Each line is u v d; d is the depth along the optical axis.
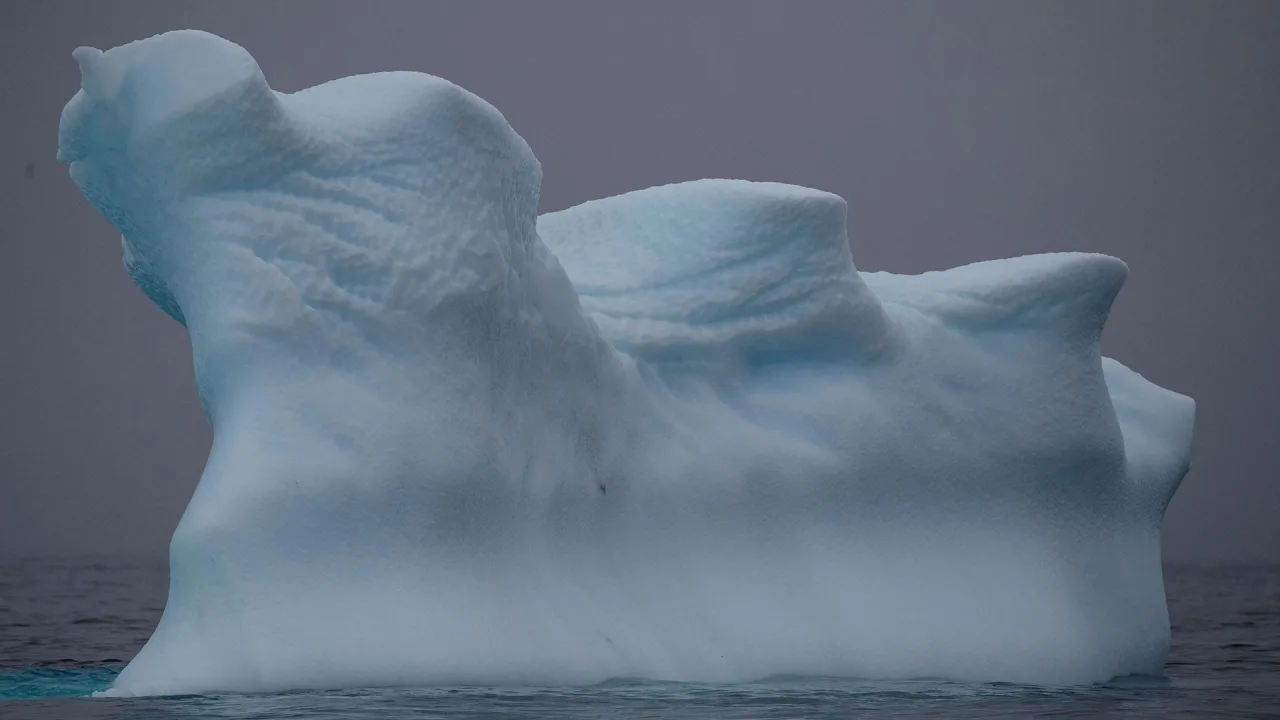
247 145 27.09
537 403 30.41
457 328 28.25
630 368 32.66
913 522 34.72
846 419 34.22
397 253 27.80
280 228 27.19
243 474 25.91
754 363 35.03
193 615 25.25
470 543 28.02
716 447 33.03
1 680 33.09
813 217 33.97
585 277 35.06
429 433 27.44
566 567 30.14
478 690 26.09
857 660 32.19
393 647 25.97
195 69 27.11
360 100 28.95
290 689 24.92
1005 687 32.16
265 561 25.53
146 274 31.47
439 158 28.56
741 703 26.67
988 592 34.59
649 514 31.81
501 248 29.14
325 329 27.22
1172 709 28.56
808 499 33.56
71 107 28.06
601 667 28.72
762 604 32.03
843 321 34.44
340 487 26.33
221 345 26.91
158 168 27.45
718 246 34.38
